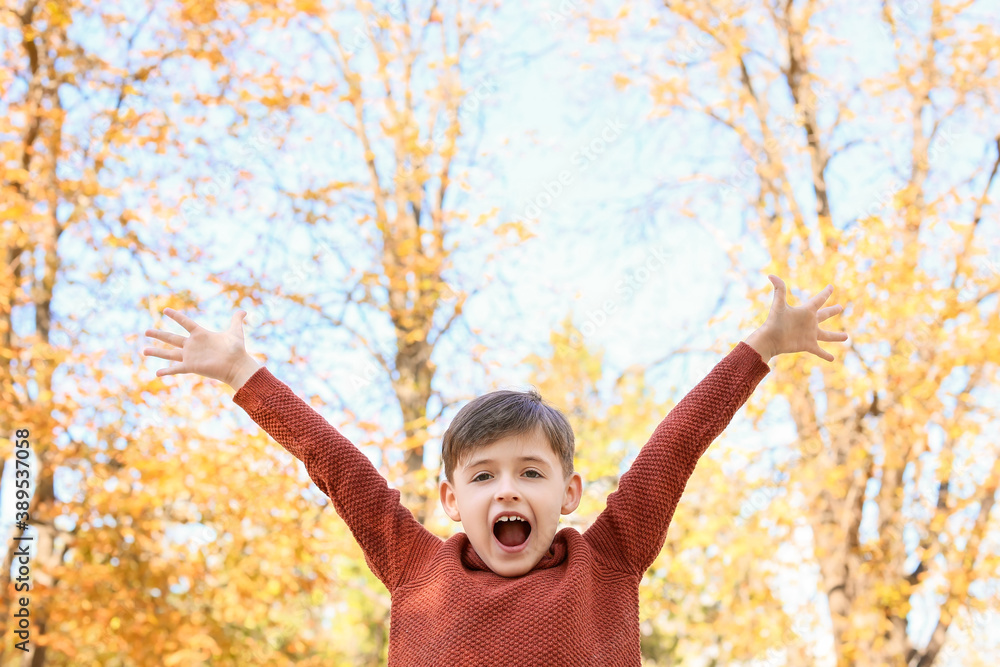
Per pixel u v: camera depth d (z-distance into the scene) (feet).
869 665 25.46
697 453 7.32
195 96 27.35
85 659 27.86
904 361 25.86
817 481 26.94
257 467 24.17
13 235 24.14
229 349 7.86
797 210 30.50
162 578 24.64
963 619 26.55
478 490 6.89
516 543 7.18
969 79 30.45
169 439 24.14
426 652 6.40
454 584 6.62
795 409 29.17
